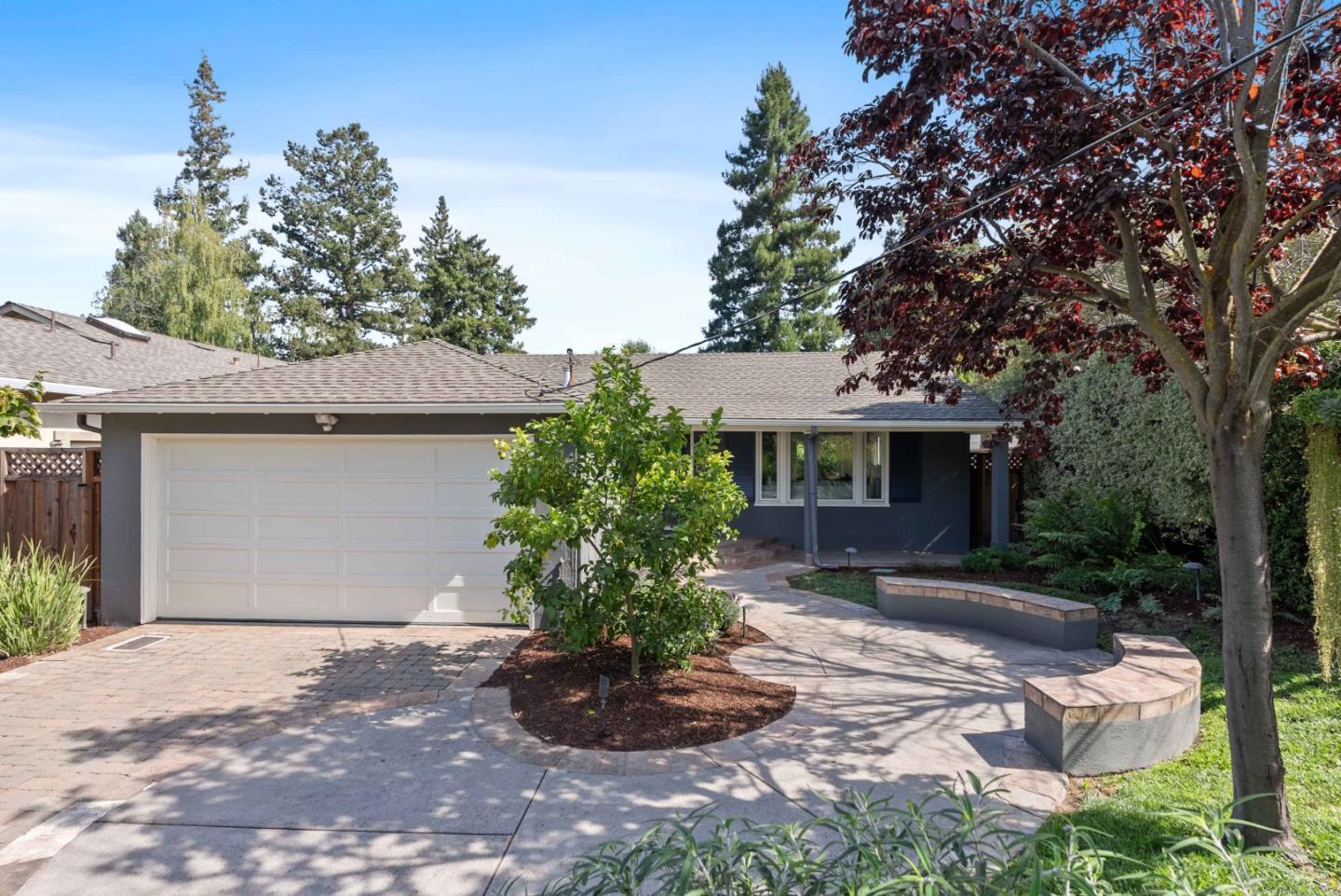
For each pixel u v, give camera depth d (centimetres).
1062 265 539
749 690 639
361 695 625
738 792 452
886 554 1449
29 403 805
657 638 617
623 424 618
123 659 727
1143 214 488
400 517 870
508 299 4341
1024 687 536
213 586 880
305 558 876
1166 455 1033
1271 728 371
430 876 364
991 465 1454
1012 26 492
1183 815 264
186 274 2966
